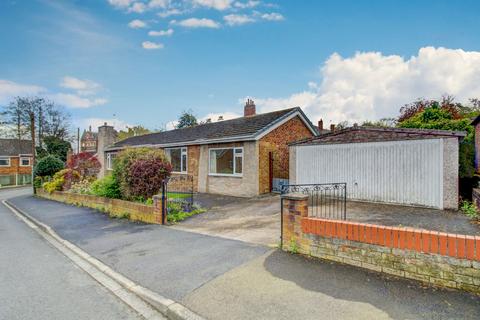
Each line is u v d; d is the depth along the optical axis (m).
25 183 43.12
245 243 5.56
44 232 9.04
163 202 8.26
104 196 11.77
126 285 4.20
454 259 3.15
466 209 7.71
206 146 15.61
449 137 8.23
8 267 5.38
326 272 3.83
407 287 3.27
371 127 9.70
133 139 25.61
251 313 3.08
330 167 10.84
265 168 13.67
